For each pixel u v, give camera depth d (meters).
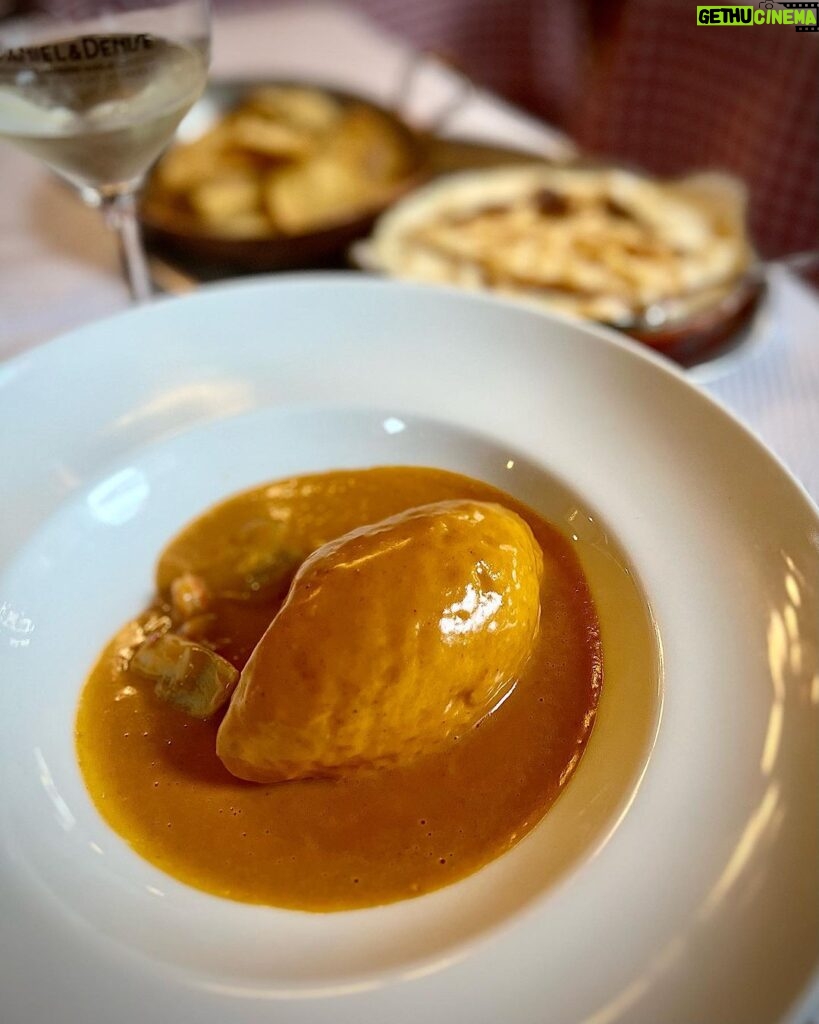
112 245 0.38
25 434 0.25
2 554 0.22
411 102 0.50
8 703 0.20
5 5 0.44
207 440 0.25
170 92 0.27
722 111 0.52
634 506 0.22
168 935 0.16
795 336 0.31
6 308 0.35
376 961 0.15
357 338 0.27
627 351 0.25
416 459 0.25
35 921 0.16
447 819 0.18
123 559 0.23
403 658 0.18
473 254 0.36
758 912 0.14
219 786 0.19
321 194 0.39
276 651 0.18
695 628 0.19
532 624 0.20
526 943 0.15
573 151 0.45
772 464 0.21
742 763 0.16
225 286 0.28
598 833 0.16
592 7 0.72
